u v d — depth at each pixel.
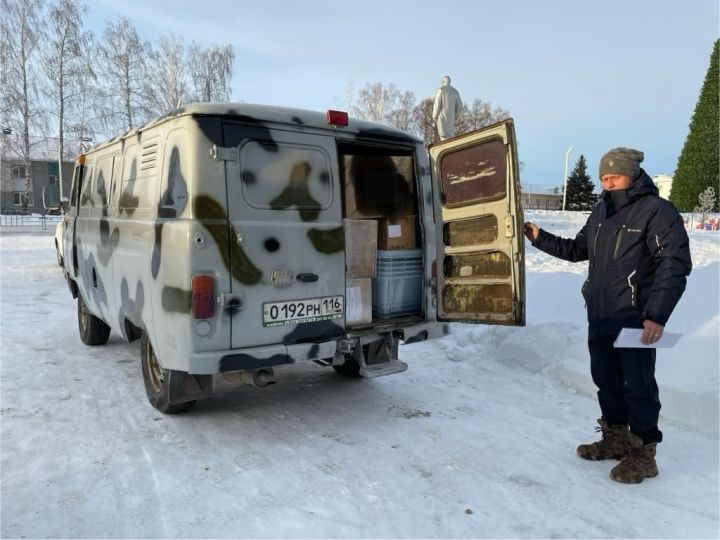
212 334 3.43
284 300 3.68
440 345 6.25
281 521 2.79
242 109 3.57
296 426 4.05
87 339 6.18
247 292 3.53
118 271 4.42
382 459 3.51
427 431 3.97
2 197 43.84
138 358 5.76
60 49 33.94
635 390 3.19
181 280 3.39
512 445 3.73
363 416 4.27
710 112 27.64
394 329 4.21
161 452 3.57
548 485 3.19
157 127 3.88
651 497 3.05
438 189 4.57
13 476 3.20
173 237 3.44
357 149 4.58
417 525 2.77
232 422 4.11
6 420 4.04
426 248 4.52
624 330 3.00
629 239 3.17
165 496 3.01
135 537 2.63
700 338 4.41
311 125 3.85
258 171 3.61
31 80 34.25
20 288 10.11
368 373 4.00
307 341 3.81
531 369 5.32
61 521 2.75
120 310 4.46
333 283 3.91
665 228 3.02
